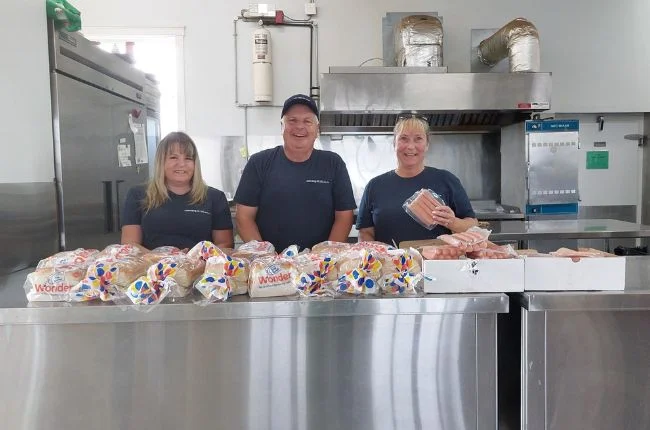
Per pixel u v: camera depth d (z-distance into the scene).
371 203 2.06
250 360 1.06
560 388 1.09
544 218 3.50
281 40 3.93
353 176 4.04
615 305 1.06
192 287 1.12
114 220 2.50
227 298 1.07
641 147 4.18
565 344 1.08
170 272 1.06
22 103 1.71
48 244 1.89
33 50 1.79
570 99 4.04
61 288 1.07
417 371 1.08
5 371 1.04
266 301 1.05
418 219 1.68
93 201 2.26
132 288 1.03
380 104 3.36
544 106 3.37
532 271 1.10
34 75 1.79
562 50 4.00
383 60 3.79
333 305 1.04
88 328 1.04
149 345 1.05
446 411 1.09
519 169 3.61
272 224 1.99
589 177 4.18
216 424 1.08
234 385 1.07
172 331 1.05
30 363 1.04
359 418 1.09
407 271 1.11
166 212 1.91
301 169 1.98
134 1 3.84
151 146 3.14
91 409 1.06
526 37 3.36
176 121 3.99
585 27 3.99
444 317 1.07
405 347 1.07
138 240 1.94
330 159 2.02
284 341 1.06
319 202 1.98
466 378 1.08
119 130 2.59
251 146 4.00
